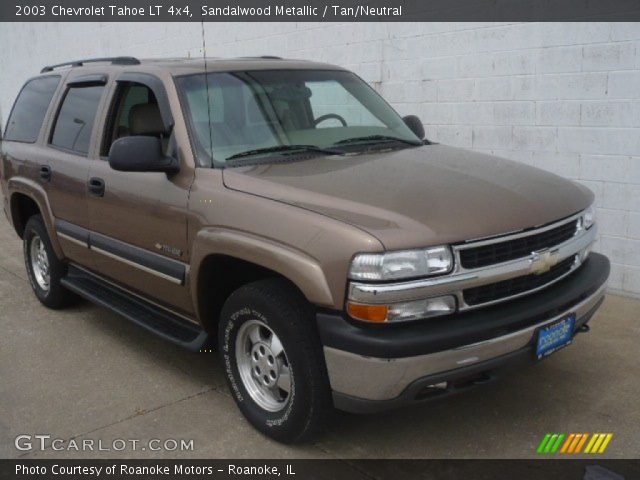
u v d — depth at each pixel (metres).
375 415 3.85
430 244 3.00
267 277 3.70
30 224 5.70
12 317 5.58
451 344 3.01
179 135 3.96
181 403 4.07
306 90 4.54
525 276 3.31
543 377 4.24
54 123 5.40
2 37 14.85
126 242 4.41
